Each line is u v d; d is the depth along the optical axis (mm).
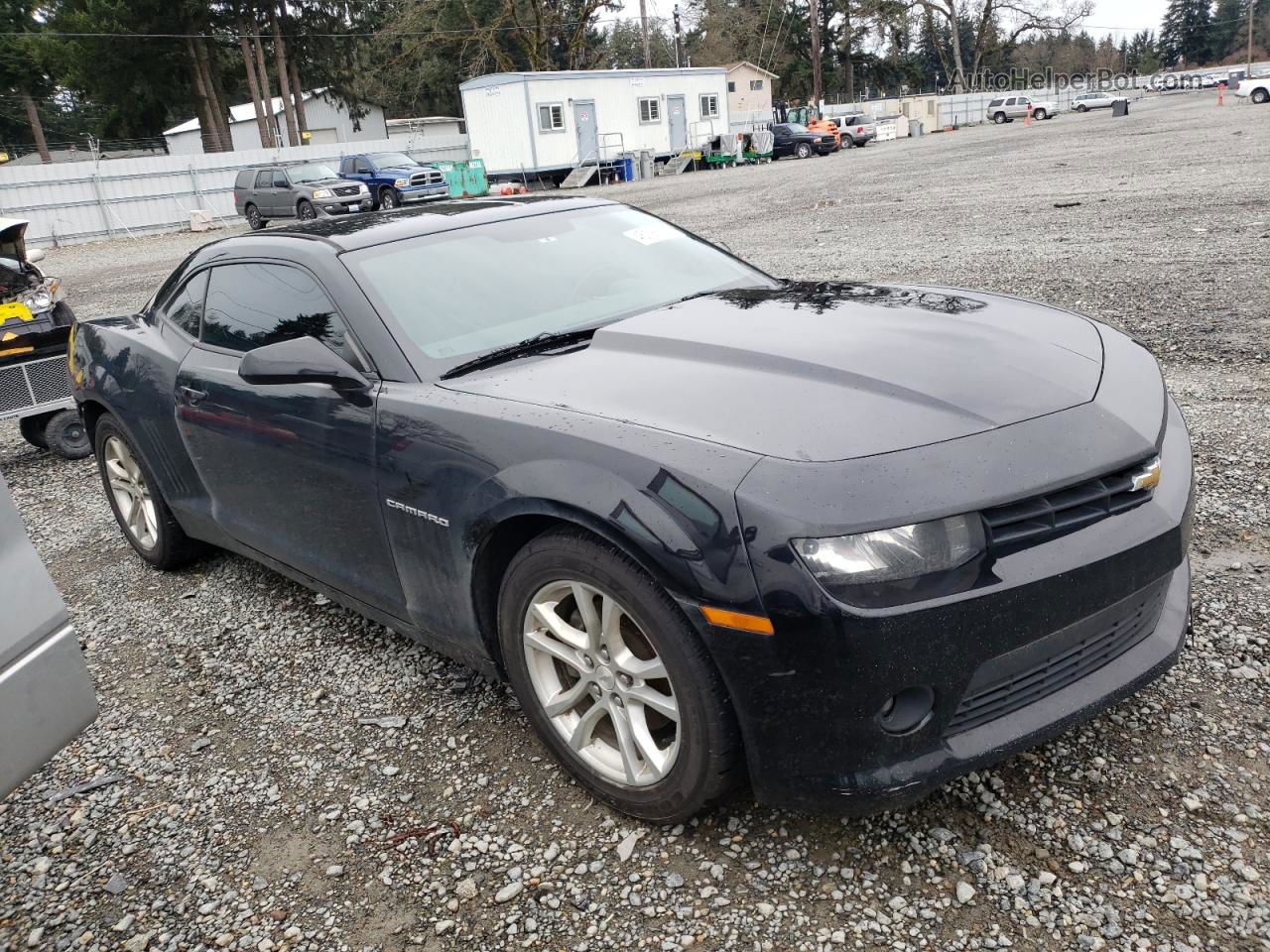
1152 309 7090
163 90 52125
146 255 24375
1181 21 138375
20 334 6504
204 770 2979
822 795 2086
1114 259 9219
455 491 2574
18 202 31422
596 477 2223
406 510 2773
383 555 2994
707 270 3705
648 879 2303
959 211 14664
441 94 65812
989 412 2225
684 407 2348
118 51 46938
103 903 2455
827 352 2551
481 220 3648
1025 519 2080
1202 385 5418
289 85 54125
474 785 2732
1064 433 2209
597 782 2523
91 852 2660
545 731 2633
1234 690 2723
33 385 6594
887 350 2553
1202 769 2430
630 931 2158
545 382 2664
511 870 2391
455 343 3006
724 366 2576
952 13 77562
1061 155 24062
